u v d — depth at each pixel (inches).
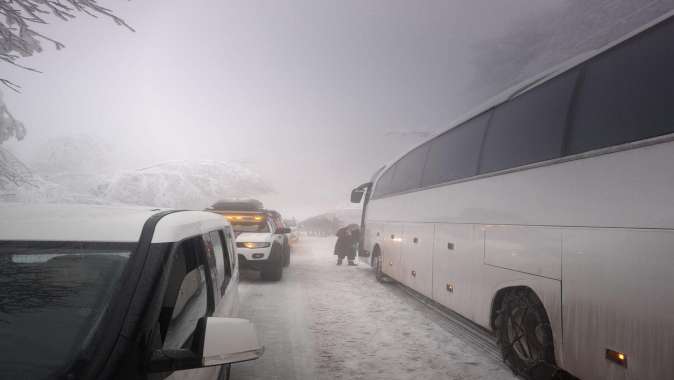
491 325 185.8
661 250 102.3
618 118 124.8
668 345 98.9
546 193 149.9
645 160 111.1
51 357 55.1
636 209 110.8
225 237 145.3
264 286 381.7
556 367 144.4
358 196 518.3
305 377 168.7
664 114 109.3
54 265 66.2
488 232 189.3
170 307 74.4
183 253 87.4
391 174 393.7
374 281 427.5
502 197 180.2
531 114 172.9
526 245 158.1
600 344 118.6
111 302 60.9
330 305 306.5
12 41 222.5
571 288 132.0
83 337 57.3
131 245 69.9
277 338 221.8
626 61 129.0
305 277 447.5
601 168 125.8
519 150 174.4
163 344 67.2
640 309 106.4
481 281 193.8
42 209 84.0
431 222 265.7
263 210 443.8
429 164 284.4
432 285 258.7
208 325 65.5
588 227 126.6
